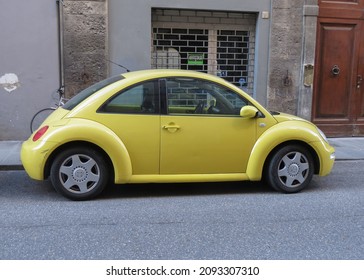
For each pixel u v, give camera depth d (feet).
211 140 17.71
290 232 14.49
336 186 20.42
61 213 15.94
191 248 13.09
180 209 16.63
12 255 12.45
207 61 31.27
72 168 17.01
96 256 12.46
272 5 30.50
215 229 14.64
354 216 16.20
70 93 28.66
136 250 12.89
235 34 31.35
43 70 28.17
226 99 18.06
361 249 13.25
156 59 30.42
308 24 30.83
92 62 28.58
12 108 28.30
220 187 19.83
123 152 16.87
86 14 28.07
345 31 31.91
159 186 19.77
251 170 18.21
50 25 27.81
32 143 17.12
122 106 17.16
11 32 27.50
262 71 31.30
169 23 30.14
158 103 17.38
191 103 17.72
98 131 16.62
